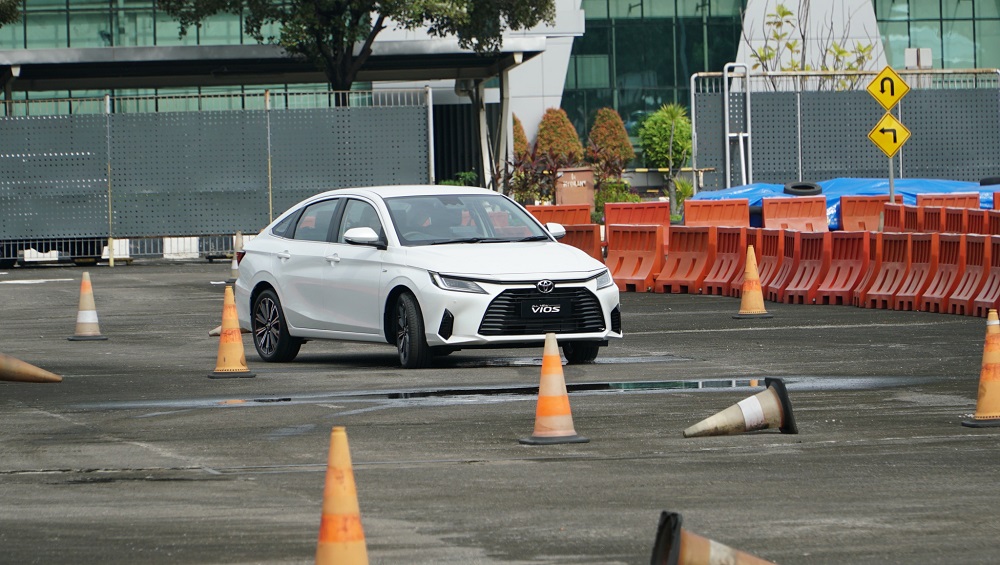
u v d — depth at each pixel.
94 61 96.50
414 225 32.66
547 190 102.69
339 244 33.62
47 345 39.78
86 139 86.88
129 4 119.25
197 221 87.31
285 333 34.53
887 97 57.50
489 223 33.22
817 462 19.28
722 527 15.46
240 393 27.89
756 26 143.62
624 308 49.06
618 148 138.88
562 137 136.50
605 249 67.00
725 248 54.34
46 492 18.06
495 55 102.38
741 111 85.19
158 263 87.44
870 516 15.94
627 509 16.48
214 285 64.94
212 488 18.14
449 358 34.34
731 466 19.08
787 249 50.88
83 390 28.91
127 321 47.81
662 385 27.86
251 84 114.06
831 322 41.66
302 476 18.88
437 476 18.66
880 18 146.25
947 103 87.81
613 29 143.62
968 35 147.75
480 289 30.52
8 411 25.77
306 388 28.52
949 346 34.44
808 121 85.94
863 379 28.39
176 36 119.69
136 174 87.12
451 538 15.13
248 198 87.62
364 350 37.75
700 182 83.75
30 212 86.69
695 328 40.81
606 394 26.52
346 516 11.48
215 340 40.97
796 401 25.28
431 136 87.56
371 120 87.94
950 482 17.81
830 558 14.09
